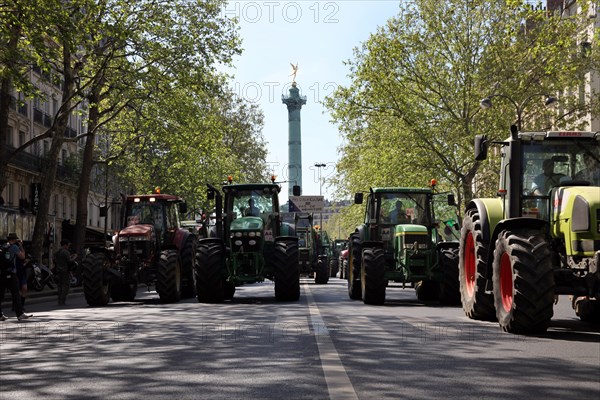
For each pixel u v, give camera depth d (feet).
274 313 62.80
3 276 67.05
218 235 86.94
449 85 183.32
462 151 185.57
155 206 96.43
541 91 180.75
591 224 42.80
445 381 27.48
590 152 49.14
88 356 36.35
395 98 183.83
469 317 54.65
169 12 146.92
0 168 127.54
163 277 84.74
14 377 30.42
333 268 209.97
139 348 39.14
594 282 42.78
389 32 184.85
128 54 142.41
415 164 188.55
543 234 44.75
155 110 163.22
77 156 238.68
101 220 291.17
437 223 81.15
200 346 39.40
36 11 96.73
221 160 252.83
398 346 37.99
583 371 29.50
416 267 75.31
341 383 27.30
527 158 49.39
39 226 141.38
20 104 100.58
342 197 252.42
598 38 114.73
